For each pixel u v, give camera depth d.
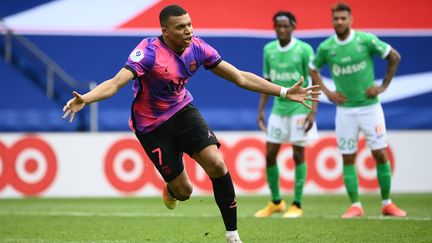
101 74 57.53
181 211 41.34
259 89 24.27
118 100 56.19
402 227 31.34
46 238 29.02
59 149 52.19
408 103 58.88
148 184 52.38
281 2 59.25
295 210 38.22
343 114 37.44
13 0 57.22
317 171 53.38
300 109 38.69
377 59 58.69
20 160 51.62
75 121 56.25
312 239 27.89
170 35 23.28
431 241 27.00
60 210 41.97
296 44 39.38
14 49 56.69
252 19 58.91
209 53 24.22
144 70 23.44
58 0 57.69
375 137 36.97
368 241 27.14
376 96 37.09
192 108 24.89
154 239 28.45
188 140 24.34
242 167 52.88
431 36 59.75
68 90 56.50
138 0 58.28
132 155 52.41
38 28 57.12
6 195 51.38
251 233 30.02
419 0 60.19
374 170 53.81
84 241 27.94
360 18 59.84
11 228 32.59
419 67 59.47
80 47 57.44
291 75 39.47
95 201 48.66
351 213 36.88
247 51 58.69
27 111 56.19
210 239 28.27
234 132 52.94
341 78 37.25
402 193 54.19
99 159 52.41
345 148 37.31
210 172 24.03
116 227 32.75
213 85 57.31
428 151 55.12
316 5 59.41
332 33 59.06
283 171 53.22
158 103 24.47
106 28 57.72
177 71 23.88
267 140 39.28
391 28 59.81
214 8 58.84
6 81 56.31
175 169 24.89
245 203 47.16
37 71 56.56
